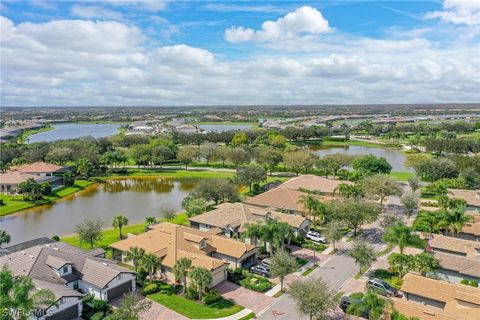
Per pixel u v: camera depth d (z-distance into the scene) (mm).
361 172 131000
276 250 68375
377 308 45219
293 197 96312
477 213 90188
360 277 62000
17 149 192625
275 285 60156
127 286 58438
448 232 79500
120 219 80062
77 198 124500
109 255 70312
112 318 46938
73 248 68000
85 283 57625
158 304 54469
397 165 175625
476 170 126250
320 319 47219
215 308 53156
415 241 65500
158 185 144875
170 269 62000
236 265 65938
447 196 94562
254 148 198750
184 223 90812
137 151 176750
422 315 45938
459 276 60156
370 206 80375
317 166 149500
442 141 194750
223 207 87875
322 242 77875
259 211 85938
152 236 70188
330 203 85750
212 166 179500
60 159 175125
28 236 86500
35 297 43031
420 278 54469
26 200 117438
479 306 48500
